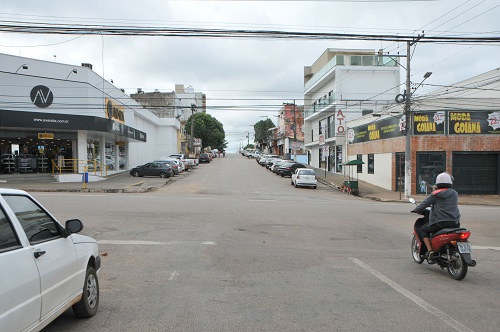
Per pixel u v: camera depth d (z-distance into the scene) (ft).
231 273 23.79
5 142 105.40
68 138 103.24
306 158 217.97
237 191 90.58
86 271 16.35
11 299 10.82
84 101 102.12
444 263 24.32
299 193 92.94
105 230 36.65
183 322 16.24
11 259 11.25
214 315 17.04
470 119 90.79
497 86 99.19
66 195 68.80
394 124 98.12
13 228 12.06
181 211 49.73
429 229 25.32
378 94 137.80
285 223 42.93
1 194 12.39
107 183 99.30
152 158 197.16
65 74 100.12
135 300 18.88
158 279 22.34
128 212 47.55
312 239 35.04
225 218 45.14
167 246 30.73
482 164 91.61
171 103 239.91
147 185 96.12
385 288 21.52
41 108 97.30
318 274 24.02
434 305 18.92
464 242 23.48
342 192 100.12
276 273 24.00
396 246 33.09
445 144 90.74
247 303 18.63
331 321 16.58
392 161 99.04
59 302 13.79
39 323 12.35
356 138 126.82
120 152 145.79
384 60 146.20
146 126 181.88
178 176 133.59
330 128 157.17
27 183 94.07
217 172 155.33
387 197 85.56
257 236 35.53
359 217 48.67
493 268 26.63
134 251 28.99
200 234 35.65
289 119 265.54
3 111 88.48
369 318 17.01
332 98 149.18
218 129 303.68
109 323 16.10
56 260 13.73
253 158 293.43
